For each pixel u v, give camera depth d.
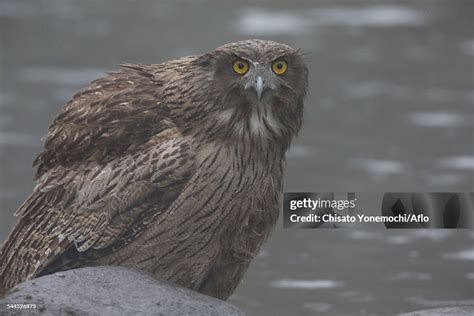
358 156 30.25
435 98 35.69
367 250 24.47
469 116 33.91
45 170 17.27
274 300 22.08
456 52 41.22
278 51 16.27
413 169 29.08
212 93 16.28
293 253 24.33
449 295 22.20
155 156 16.36
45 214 16.92
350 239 25.12
